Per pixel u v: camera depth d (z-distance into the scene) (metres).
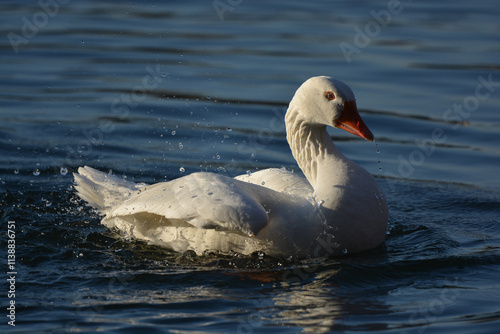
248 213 8.58
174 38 22.42
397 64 19.91
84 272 8.95
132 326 7.37
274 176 10.29
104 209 10.38
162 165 13.73
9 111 16.25
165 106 16.73
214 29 23.58
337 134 16.02
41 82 18.25
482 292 8.41
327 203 9.05
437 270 9.12
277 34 23.02
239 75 18.86
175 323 7.45
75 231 10.52
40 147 14.37
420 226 10.92
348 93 9.27
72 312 7.70
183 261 9.43
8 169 13.20
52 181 12.77
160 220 9.71
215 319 7.57
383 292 8.41
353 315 7.73
